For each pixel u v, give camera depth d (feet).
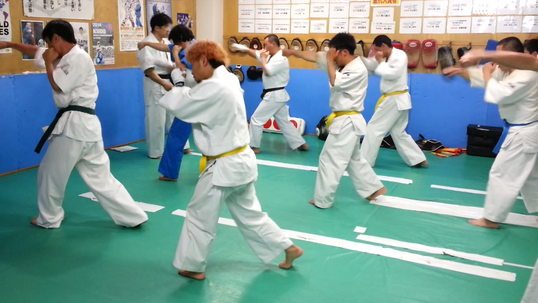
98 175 12.34
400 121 19.15
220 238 12.19
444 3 21.77
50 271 10.30
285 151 22.27
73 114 11.73
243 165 9.17
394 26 22.97
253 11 26.11
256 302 9.23
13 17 17.20
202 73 9.10
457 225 13.44
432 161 20.68
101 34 21.06
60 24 11.41
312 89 25.31
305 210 14.48
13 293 9.36
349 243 12.02
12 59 17.52
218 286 9.82
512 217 14.16
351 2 23.63
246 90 27.07
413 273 10.53
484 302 9.38
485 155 21.48
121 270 10.43
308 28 24.94
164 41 20.76
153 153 20.48
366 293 9.64
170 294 9.47
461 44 21.88
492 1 20.92
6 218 13.34
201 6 26.68
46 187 12.27
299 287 9.84
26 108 18.12
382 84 18.86
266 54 20.90
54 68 11.81
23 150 18.22
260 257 10.25
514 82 12.09
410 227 13.24
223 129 8.98
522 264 11.07
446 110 22.54
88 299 9.22
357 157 14.75
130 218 12.60
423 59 22.50
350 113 14.14
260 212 10.00
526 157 12.53
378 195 15.30
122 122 22.74
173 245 11.78
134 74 23.06
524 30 20.57
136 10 22.86
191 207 9.66
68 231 12.50
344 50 13.66
